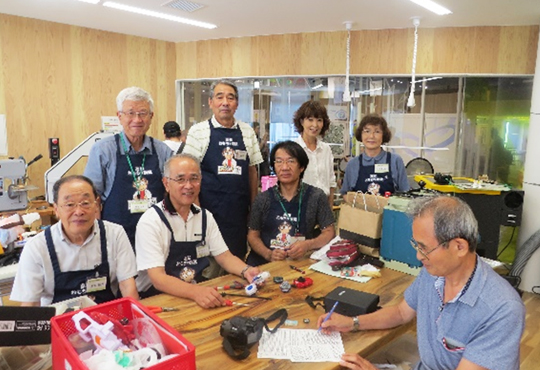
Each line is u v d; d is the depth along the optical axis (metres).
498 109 4.71
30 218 2.91
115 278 1.90
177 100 6.01
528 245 3.78
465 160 4.92
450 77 4.75
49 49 4.78
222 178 2.71
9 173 3.32
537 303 3.63
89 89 5.16
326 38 5.02
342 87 5.12
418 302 1.38
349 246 2.11
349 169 3.38
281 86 5.41
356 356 1.27
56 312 1.26
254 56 5.39
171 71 5.90
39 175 4.90
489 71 4.58
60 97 4.95
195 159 1.98
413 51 4.75
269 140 5.56
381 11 4.09
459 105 4.81
